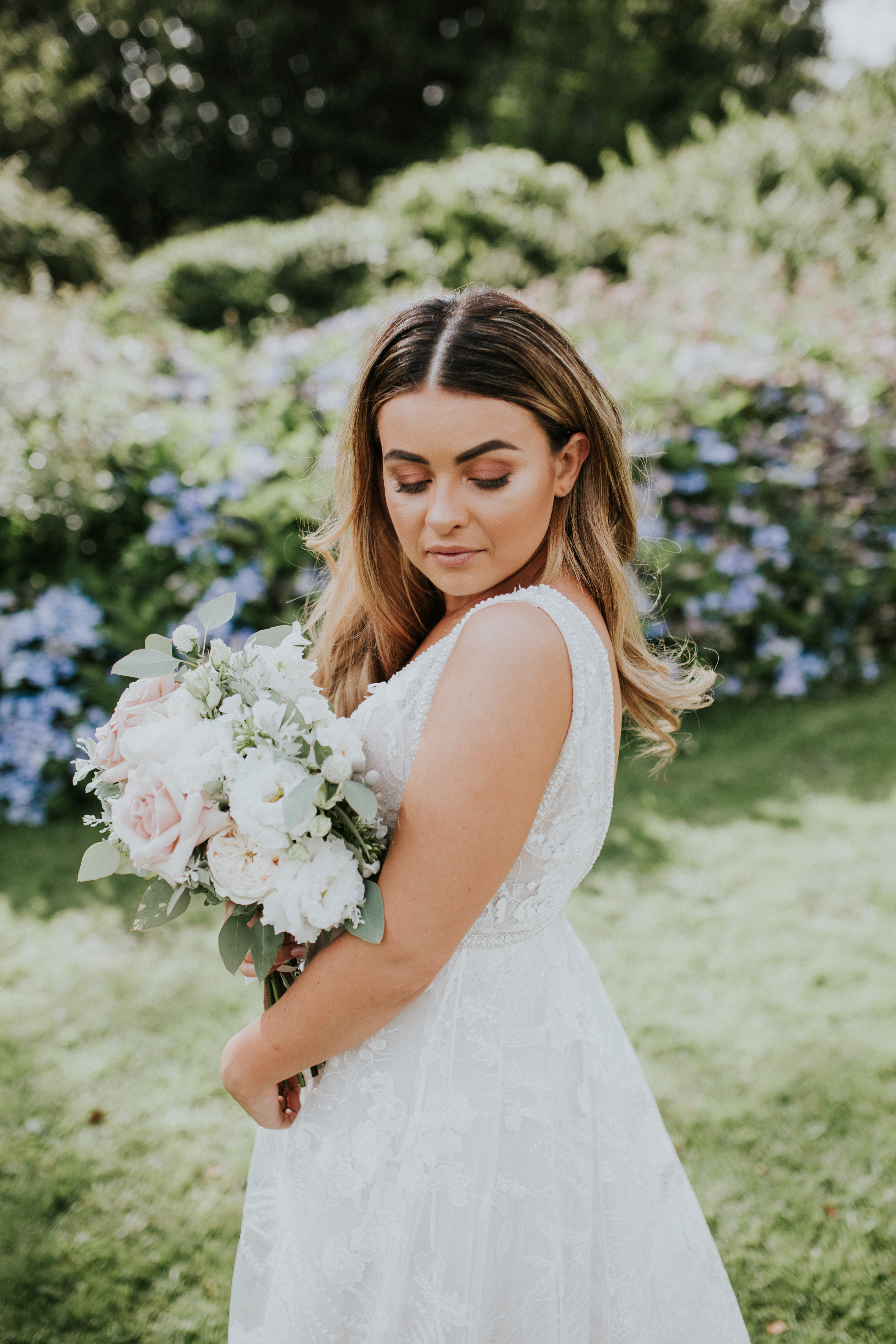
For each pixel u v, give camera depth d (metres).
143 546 3.96
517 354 0.96
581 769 1.00
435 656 1.05
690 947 2.89
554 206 10.49
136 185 18.86
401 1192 1.07
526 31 16.28
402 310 1.03
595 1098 1.20
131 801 0.97
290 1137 1.19
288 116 19.09
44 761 3.70
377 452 1.18
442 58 18.88
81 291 9.13
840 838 3.43
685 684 1.31
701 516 4.47
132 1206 2.12
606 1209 1.19
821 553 4.69
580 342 1.10
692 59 16.95
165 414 4.31
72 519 4.01
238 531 3.92
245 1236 1.33
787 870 3.25
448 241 10.02
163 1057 2.57
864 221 8.63
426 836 0.91
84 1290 1.93
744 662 4.57
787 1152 2.16
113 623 3.94
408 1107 1.08
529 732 0.92
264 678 1.02
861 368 5.19
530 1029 1.12
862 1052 2.45
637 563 2.44
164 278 10.30
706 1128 2.24
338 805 0.99
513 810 0.92
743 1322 1.36
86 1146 2.28
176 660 1.12
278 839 0.91
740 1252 1.93
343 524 1.29
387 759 1.04
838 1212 2.01
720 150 10.17
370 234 10.15
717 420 4.55
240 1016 2.72
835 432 4.83
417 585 1.31
